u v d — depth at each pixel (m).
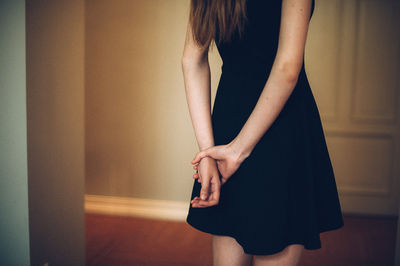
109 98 3.36
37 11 1.50
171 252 2.70
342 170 3.52
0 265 1.55
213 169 0.93
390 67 3.35
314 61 3.42
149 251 2.71
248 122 0.86
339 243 2.90
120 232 3.08
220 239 1.03
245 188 0.93
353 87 3.41
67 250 1.80
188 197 3.38
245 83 0.95
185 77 1.03
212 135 1.00
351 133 3.46
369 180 3.49
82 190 1.92
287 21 0.79
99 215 3.47
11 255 1.54
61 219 1.74
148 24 3.23
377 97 3.40
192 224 1.07
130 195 3.44
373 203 3.50
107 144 3.42
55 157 1.67
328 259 2.61
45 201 1.61
